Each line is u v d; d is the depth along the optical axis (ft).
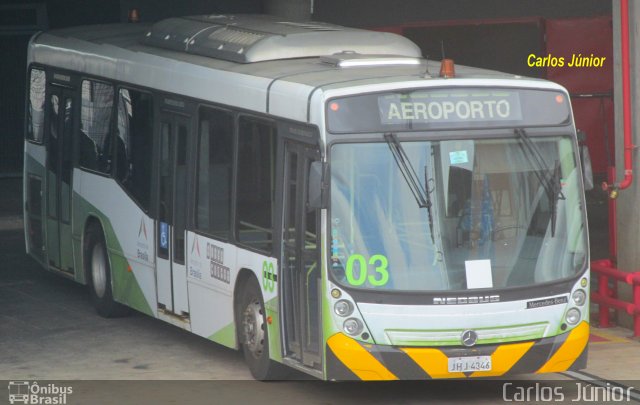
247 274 100.07
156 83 115.14
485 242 88.74
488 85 90.63
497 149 90.02
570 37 204.13
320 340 87.92
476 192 89.10
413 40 208.23
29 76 144.77
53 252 138.31
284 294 93.76
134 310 127.85
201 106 107.14
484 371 87.71
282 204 93.56
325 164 85.40
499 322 87.97
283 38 106.32
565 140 92.02
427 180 88.33
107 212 124.06
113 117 123.44
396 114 88.58
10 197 209.56
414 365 86.79
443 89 89.66
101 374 102.78
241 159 100.07
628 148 114.42
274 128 94.99
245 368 104.63
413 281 87.20
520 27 204.95
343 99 87.86
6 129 223.51
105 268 125.39
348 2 217.77
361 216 87.25
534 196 90.38
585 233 91.81
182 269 109.91
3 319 125.49
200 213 106.73
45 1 218.38
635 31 113.39
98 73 127.03
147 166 116.37
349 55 103.71
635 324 114.21
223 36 112.27
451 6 217.15
